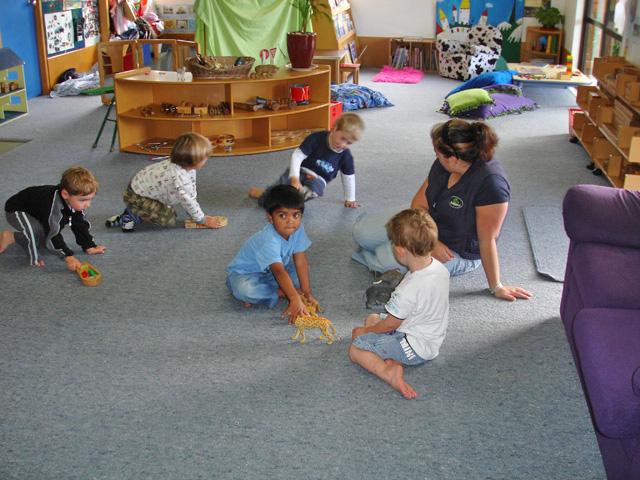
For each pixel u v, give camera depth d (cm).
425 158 539
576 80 712
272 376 255
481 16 920
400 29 963
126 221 385
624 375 194
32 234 334
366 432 226
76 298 312
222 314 300
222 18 700
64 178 330
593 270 250
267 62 730
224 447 218
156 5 956
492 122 660
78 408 236
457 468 210
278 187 283
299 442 221
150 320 294
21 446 218
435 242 242
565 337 283
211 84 555
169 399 242
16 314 297
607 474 206
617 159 470
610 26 709
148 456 214
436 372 259
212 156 535
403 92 808
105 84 786
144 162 521
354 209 426
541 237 381
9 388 246
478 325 292
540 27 897
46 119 656
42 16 756
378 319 275
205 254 360
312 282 328
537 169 514
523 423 231
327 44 851
